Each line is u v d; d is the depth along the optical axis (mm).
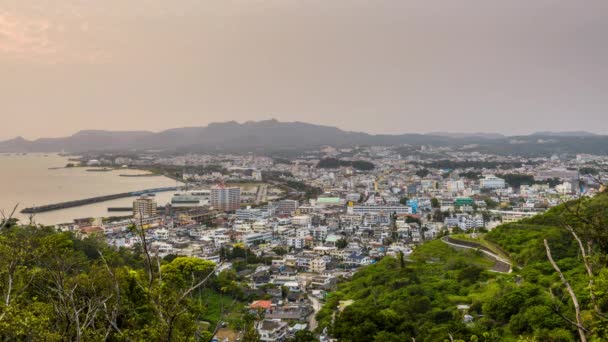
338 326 120188
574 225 53250
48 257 73312
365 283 194875
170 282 69938
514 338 101250
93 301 64125
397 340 109438
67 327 55906
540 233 190625
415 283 166000
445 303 138625
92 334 59406
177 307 53438
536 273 136000
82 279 72750
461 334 103562
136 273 84562
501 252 189750
